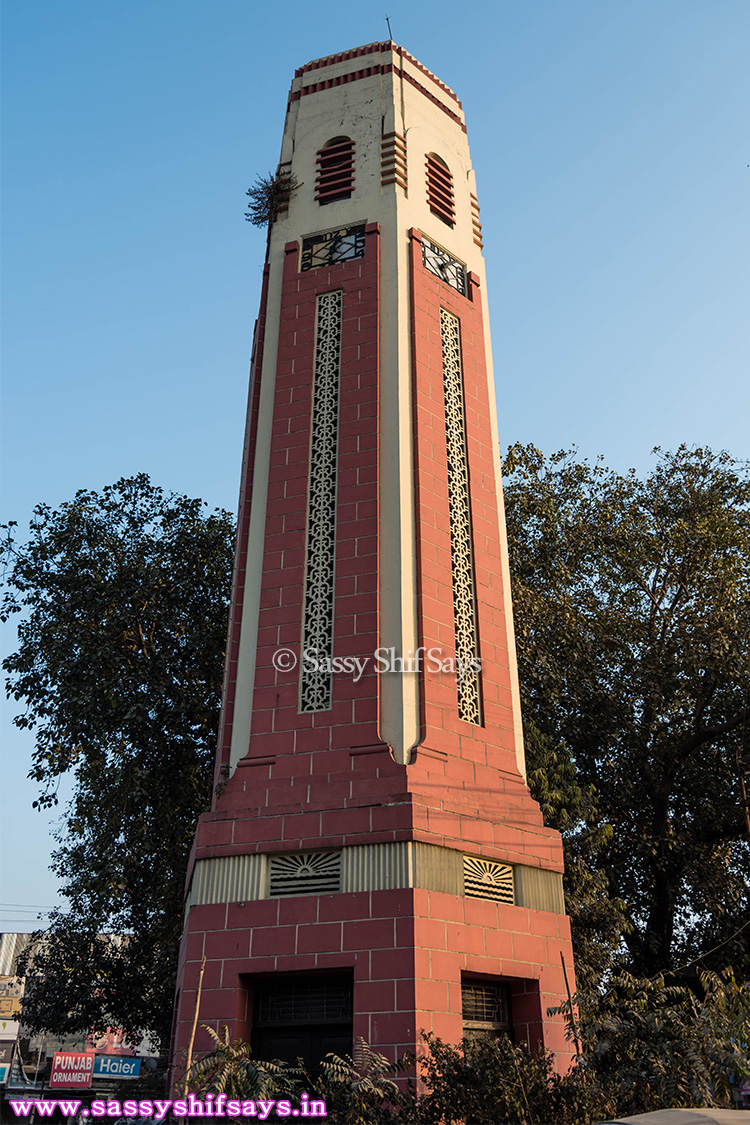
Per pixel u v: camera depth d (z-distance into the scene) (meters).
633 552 22.34
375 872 10.53
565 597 21.77
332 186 16.38
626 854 20.59
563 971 11.41
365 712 11.71
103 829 17.59
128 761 17.30
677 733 20.80
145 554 19.11
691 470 23.50
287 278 15.61
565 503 23.55
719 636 19.92
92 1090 33.47
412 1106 8.27
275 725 12.03
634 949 19.19
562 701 20.94
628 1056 9.66
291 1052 10.47
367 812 10.89
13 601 18.59
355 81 17.52
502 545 14.47
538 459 23.66
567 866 15.93
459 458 14.56
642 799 20.80
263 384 14.81
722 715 20.72
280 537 13.34
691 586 22.05
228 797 11.69
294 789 11.39
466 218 17.22
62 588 18.44
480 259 16.98
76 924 24.42
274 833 11.14
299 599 12.79
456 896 10.70
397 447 13.48
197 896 11.08
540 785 16.30
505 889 11.49
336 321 14.92
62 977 23.97
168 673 17.86
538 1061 8.62
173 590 18.98
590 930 15.79
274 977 10.64
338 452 13.66
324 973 10.44
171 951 18.67
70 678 17.53
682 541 21.84
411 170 16.38
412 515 13.16
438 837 10.85
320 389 14.40
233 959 10.56
